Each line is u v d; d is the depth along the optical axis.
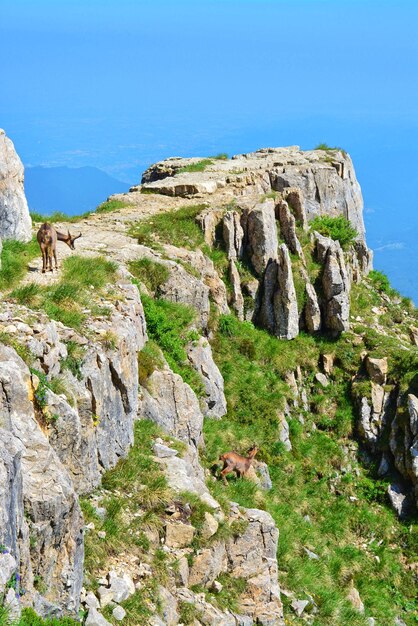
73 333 20.80
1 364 16.02
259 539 21.73
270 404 34.91
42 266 26.58
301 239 41.72
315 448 36.25
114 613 16.75
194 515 20.58
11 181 28.42
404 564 33.16
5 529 13.15
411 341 45.09
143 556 18.80
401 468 36.09
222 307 37.16
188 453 23.94
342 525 33.56
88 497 19.47
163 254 35.06
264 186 46.97
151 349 26.91
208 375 31.98
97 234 35.94
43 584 15.12
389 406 38.03
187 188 42.94
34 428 15.86
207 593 19.81
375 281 49.34
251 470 29.98
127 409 22.27
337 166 51.56
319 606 24.80
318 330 40.44
